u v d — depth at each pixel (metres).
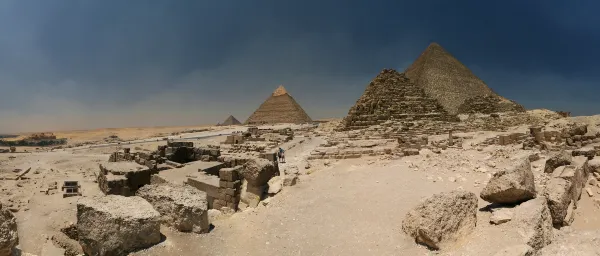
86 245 11.16
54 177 32.44
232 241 12.66
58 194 24.27
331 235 12.86
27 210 19.66
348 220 14.08
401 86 79.88
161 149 34.41
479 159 25.52
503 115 86.25
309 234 13.08
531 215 11.14
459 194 12.07
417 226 11.40
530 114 96.50
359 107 76.75
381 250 11.36
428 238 10.88
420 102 78.12
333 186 19.30
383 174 21.72
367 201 16.08
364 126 72.19
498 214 11.96
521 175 13.00
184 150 34.09
